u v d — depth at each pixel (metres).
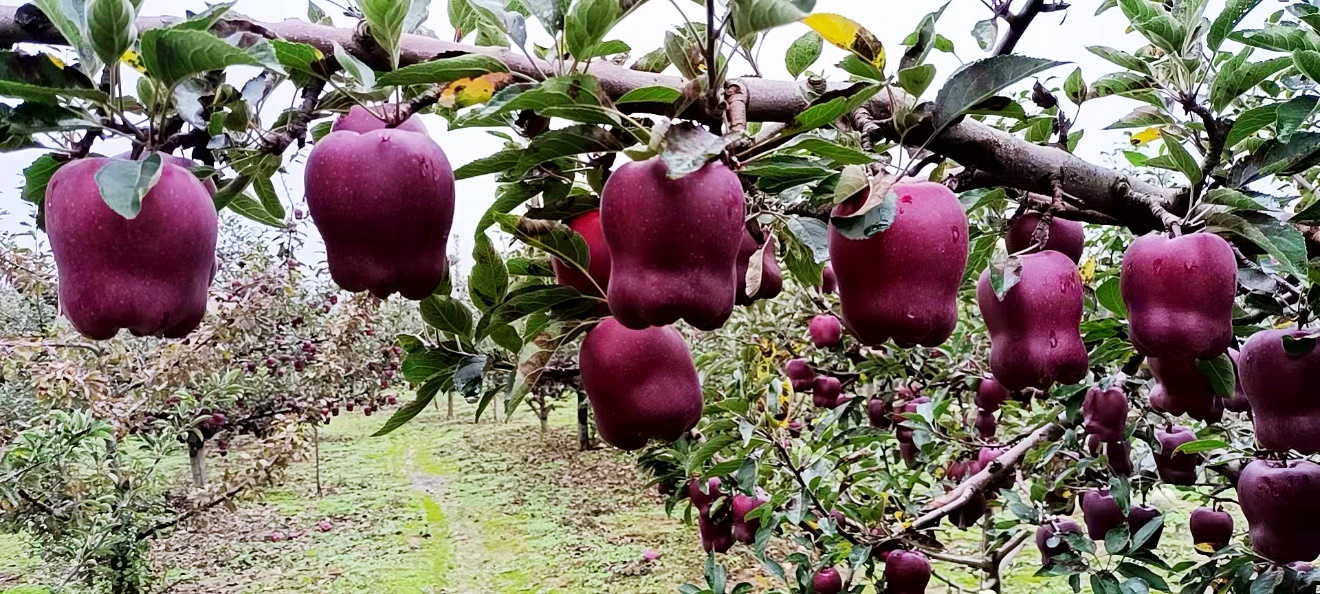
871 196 0.88
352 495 9.48
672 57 0.92
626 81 0.95
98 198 0.81
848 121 1.05
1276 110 1.13
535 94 0.77
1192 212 1.15
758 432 2.55
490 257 1.20
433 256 0.95
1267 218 1.08
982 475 2.36
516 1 1.12
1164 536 4.89
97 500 5.03
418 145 0.91
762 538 2.46
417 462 11.59
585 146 0.91
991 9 1.14
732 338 5.60
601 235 1.14
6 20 0.80
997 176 1.13
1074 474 2.64
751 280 1.04
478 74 0.87
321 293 9.10
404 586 6.45
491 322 1.15
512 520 8.27
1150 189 1.24
